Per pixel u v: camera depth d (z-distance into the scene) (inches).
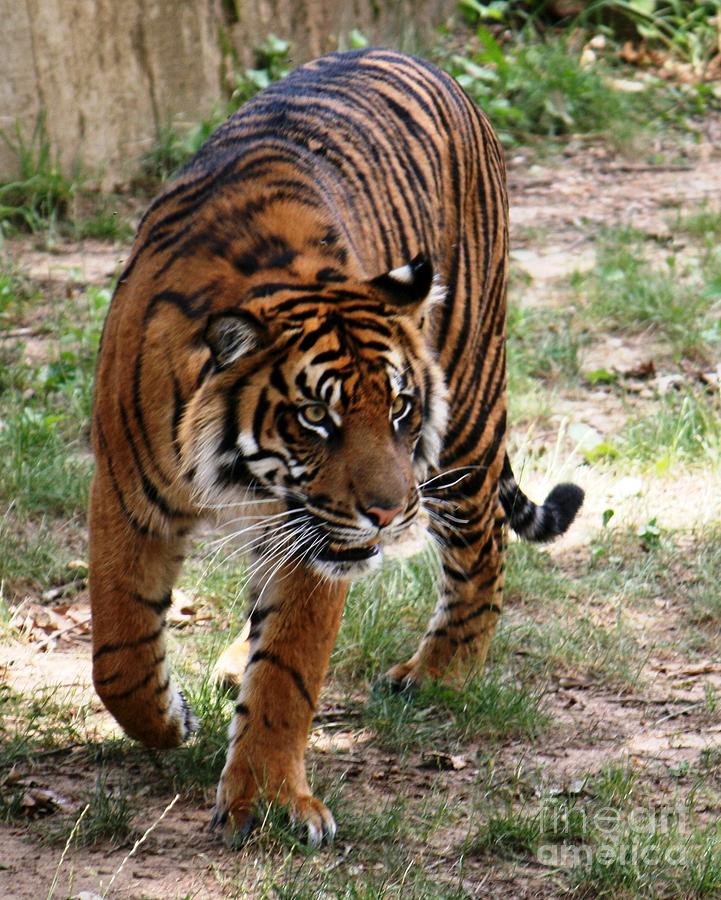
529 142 892.6
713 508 461.7
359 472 263.0
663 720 348.2
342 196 313.6
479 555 363.9
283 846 271.6
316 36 882.1
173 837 278.2
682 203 789.2
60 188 692.1
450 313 361.4
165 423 270.1
